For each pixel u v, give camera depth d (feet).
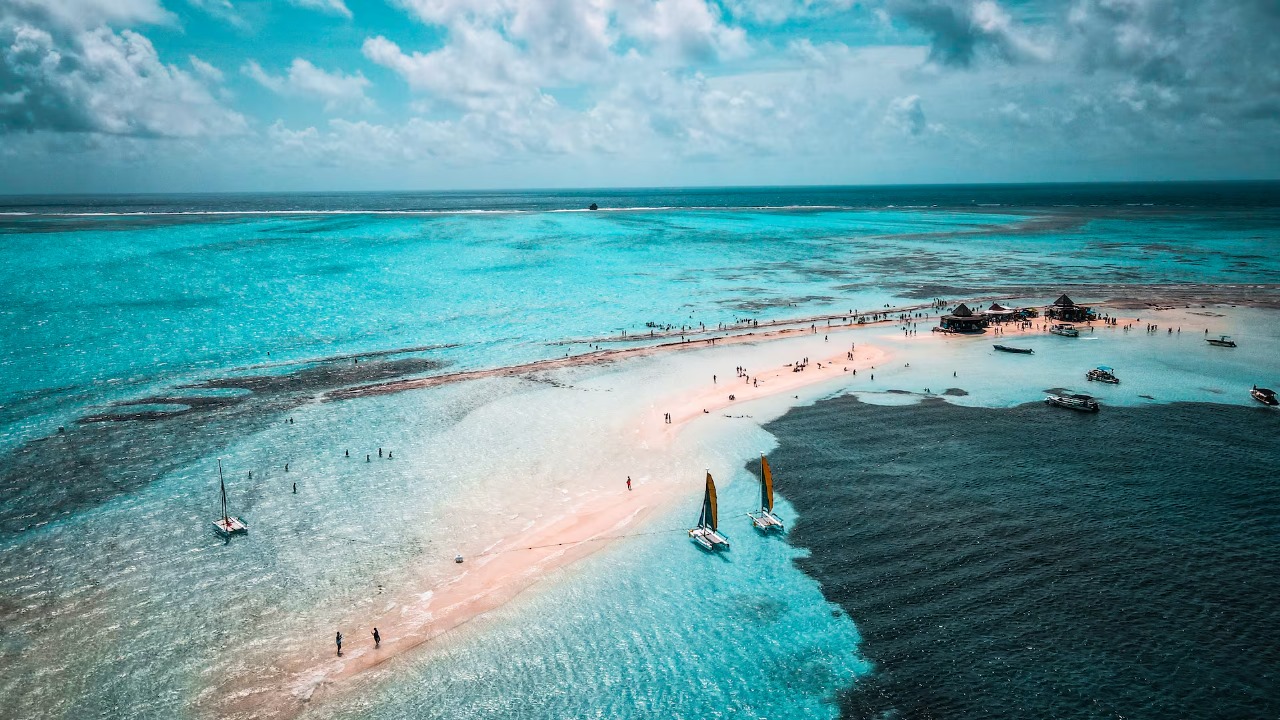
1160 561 138.62
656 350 293.23
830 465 185.26
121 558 142.92
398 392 242.58
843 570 139.64
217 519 158.40
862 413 221.25
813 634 122.72
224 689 110.22
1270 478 172.65
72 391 239.71
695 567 143.13
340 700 109.09
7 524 154.40
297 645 120.16
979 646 117.29
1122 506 160.25
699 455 193.77
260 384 250.37
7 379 250.78
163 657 116.26
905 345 299.17
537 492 174.60
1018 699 106.11
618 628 126.00
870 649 118.32
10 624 122.72
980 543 146.51
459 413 223.92
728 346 298.76
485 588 136.36
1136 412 219.20
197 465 185.26
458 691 111.55
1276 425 207.21
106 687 109.70
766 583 137.08
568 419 219.20
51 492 168.86
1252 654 113.29
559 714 107.65
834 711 106.63
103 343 297.53
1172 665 111.45
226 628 123.54
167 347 295.28
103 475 178.19
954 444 196.54
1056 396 227.40
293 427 211.41
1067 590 130.31
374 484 176.76
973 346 296.71
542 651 120.37
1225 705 103.55
